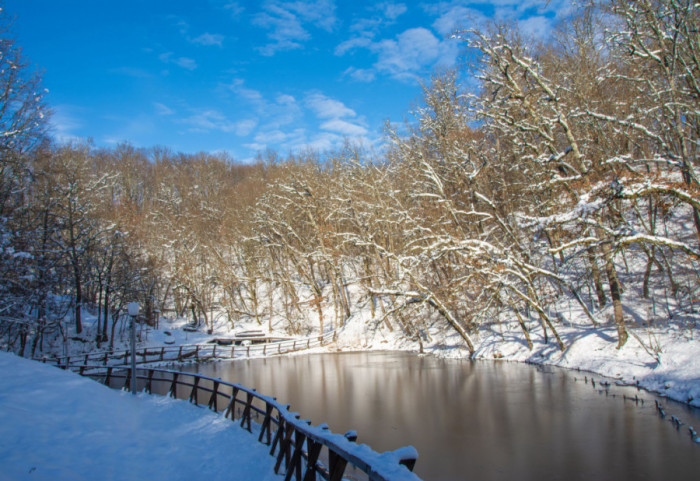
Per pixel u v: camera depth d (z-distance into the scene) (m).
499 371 24.53
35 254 29.91
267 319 53.69
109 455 8.12
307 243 49.38
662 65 17.30
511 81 22.84
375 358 34.53
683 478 10.23
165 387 24.94
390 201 39.91
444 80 35.34
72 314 43.31
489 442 13.61
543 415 15.82
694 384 15.67
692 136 22.56
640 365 19.06
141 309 45.88
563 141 31.52
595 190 15.64
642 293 25.19
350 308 49.38
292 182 46.59
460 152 29.52
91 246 37.16
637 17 17.39
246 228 51.56
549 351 25.42
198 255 55.47
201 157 80.69
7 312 26.80
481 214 27.58
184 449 9.34
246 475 8.01
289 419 7.69
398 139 37.22
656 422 13.87
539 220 16.62
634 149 26.59
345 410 18.59
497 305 29.38
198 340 46.38
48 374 12.16
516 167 28.42
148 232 55.34
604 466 11.23
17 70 24.80
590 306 27.42
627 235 15.66
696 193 14.48
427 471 11.75
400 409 18.25
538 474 11.14
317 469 6.26
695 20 15.70
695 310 21.05
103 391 12.57
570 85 25.23
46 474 6.52
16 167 26.41
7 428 7.98
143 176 77.81
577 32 23.92
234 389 12.68
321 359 36.16
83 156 47.41
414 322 37.59
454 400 19.05
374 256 43.69
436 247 29.30
